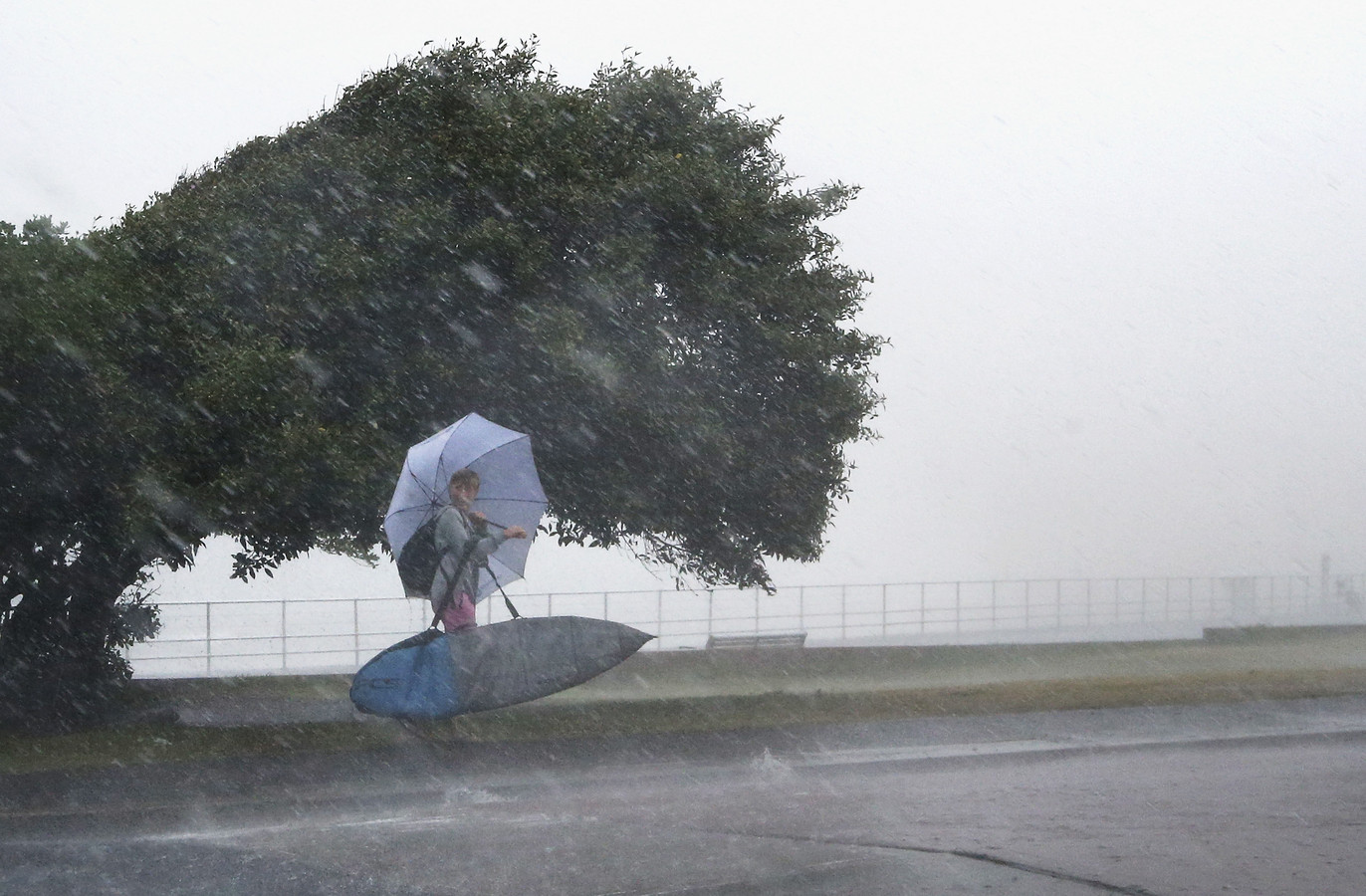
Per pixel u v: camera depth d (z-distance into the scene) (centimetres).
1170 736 3250
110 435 3275
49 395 3186
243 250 3534
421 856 1819
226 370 3209
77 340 3172
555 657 2638
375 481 3228
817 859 1733
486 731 3119
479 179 3669
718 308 3859
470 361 3472
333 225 3603
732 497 3966
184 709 4156
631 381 3562
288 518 3328
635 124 4191
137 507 3153
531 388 3459
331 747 2883
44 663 3706
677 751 2970
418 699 2559
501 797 2453
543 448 3594
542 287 3609
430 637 2588
